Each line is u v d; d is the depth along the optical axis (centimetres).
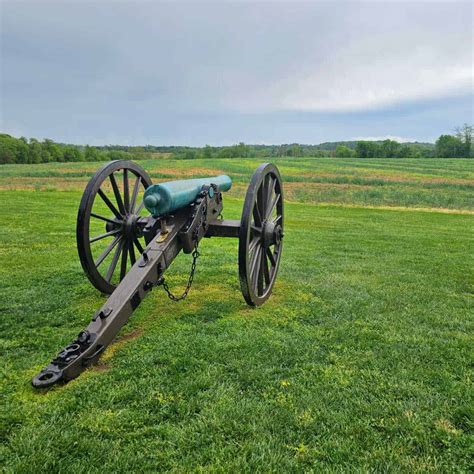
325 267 631
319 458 219
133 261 448
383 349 346
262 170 397
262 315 417
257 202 415
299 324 398
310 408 260
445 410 260
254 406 261
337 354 336
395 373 306
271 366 312
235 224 412
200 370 305
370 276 580
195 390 278
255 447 225
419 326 397
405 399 272
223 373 302
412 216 1493
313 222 1239
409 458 219
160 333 368
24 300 442
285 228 1086
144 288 324
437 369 313
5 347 338
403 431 240
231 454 221
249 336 364
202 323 393
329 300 468
